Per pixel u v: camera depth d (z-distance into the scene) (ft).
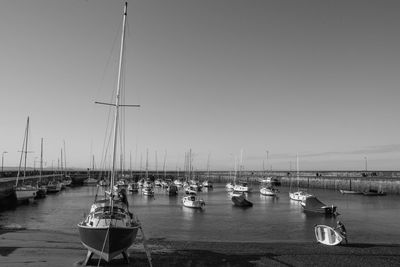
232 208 217.36
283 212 197.67
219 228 142.41
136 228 72.28
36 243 96.27
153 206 222.69
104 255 67.46
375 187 340.39
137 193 323.37
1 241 98.94
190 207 215.10
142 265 75.10
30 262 75.31
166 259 81.15
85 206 212.23
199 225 149.69
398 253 91.35
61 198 266.98
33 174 390.42
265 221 163.32
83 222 75.46
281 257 85.10
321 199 281.13
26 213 179.42
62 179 426.92
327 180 398.21
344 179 375.66
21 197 230.27
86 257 76.48
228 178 583.99
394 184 322.75
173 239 116.57
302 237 123.34
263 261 81.25
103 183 393.91
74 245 94.17
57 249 87.92
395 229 143.74
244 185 378.73
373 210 211.20
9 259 77.66
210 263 78.84
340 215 187.32
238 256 85.46
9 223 147.23
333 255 87.92
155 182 423.64
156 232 131.44
